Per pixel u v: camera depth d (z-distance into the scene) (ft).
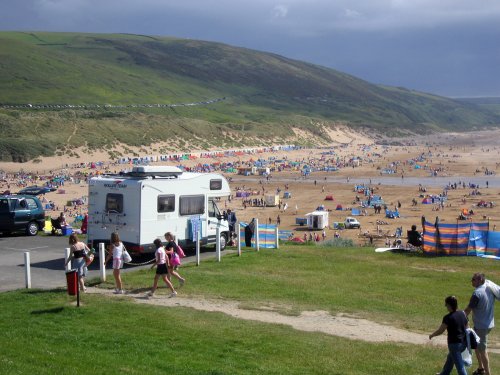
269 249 91.40
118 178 77.61
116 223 76.23
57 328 45.57
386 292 65.21
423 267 80.38
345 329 49.78
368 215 266.77
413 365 40.60
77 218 210.18
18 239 95.55
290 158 619.26
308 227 233.35
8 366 34.71
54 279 66.74
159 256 57.77
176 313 51.39
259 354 41.27
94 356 38.58
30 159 451.53
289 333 47.14
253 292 61.36
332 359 41.11
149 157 520.83
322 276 72.28
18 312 50.39
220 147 645.92
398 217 257.96
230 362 39.04
